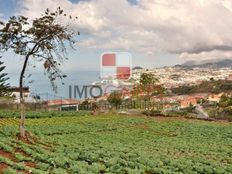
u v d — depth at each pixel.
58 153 25.16
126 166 23.73
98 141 38.91
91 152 27.08
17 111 63.12
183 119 71.00
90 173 19.42
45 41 32.12
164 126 58.44
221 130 55.84
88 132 48.94
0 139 27.25
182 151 35.69
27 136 33.28
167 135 50.09
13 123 51.03
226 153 35.88
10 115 59.25
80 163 21.75
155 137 47.16
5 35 31.44
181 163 27.14
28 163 21.45
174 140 44.41
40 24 31.64
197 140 45.50
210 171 25.28
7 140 27.41
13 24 31.34
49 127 49.84
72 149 28.34
